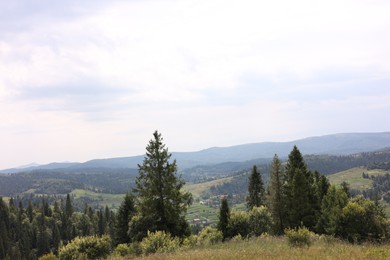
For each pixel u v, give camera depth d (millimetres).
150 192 39906
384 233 22141
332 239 22016
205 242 30750
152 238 26391
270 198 54719
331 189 37406
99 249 29406
